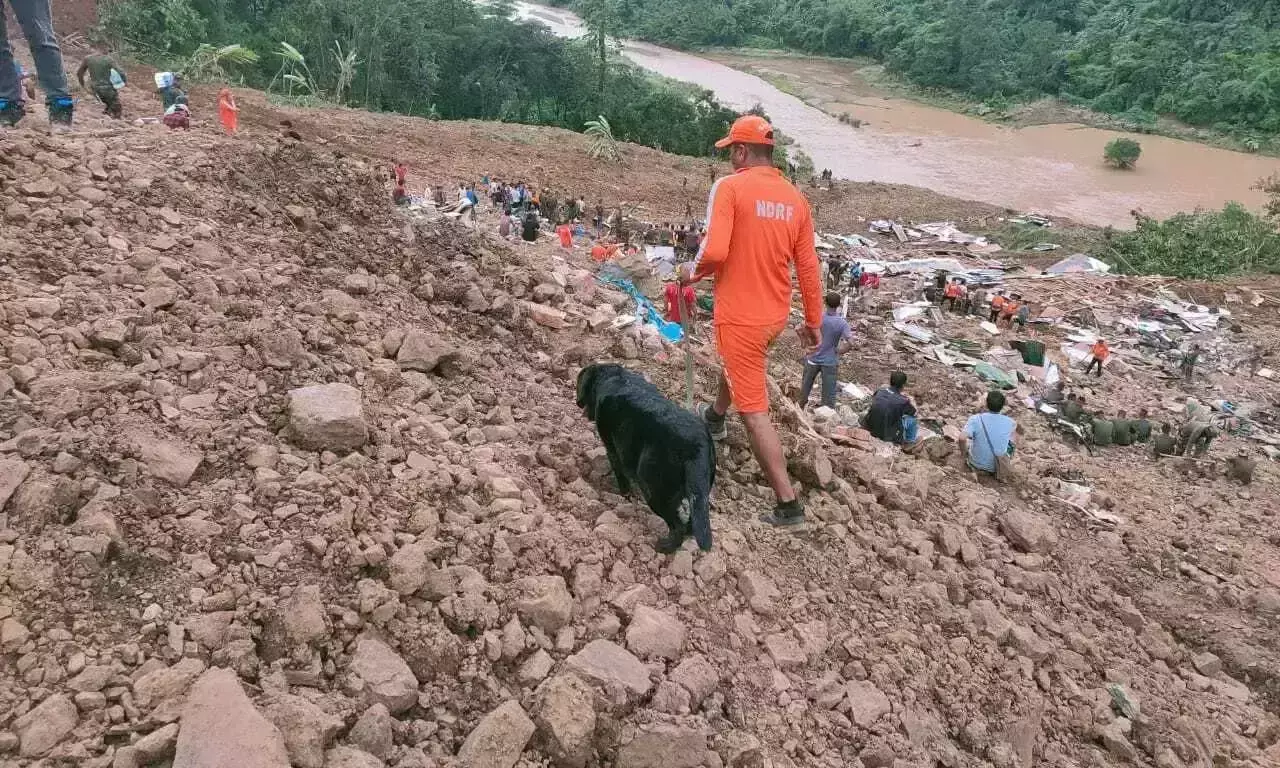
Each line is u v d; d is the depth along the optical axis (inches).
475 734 101.5
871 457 245.8
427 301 217.2
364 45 1528.1
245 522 116.6
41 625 93.9
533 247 436.1
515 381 198.7
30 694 87.0
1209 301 853.8
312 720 92.1
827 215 1300.4
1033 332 714.8
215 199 201.0
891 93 2805.1
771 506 185.6
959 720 151.1
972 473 304.2
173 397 135.4
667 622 133.3
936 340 649.0
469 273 235.3
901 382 319.6
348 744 95.7
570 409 193.3
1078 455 462.0
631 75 2214.6
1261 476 466.9
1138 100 2458.2
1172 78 2440.9
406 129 1144.2
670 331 285.6
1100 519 307.6
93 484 111.7
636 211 1060.5
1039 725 161.0
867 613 164.9
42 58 231.8
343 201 242.7
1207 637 242.5
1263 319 799.1
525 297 252.8
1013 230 1266.0
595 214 919.0
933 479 257.8
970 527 231.5
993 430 304.8
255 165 225.3
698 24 3531.0
